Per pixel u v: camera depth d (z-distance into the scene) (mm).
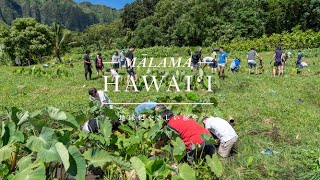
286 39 39750
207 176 5469
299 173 5598
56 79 18953
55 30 46812
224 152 6262
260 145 6852
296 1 51094
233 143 6230
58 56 46500
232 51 40781
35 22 52625
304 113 8969
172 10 64750
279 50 16688
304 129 7699
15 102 11555
